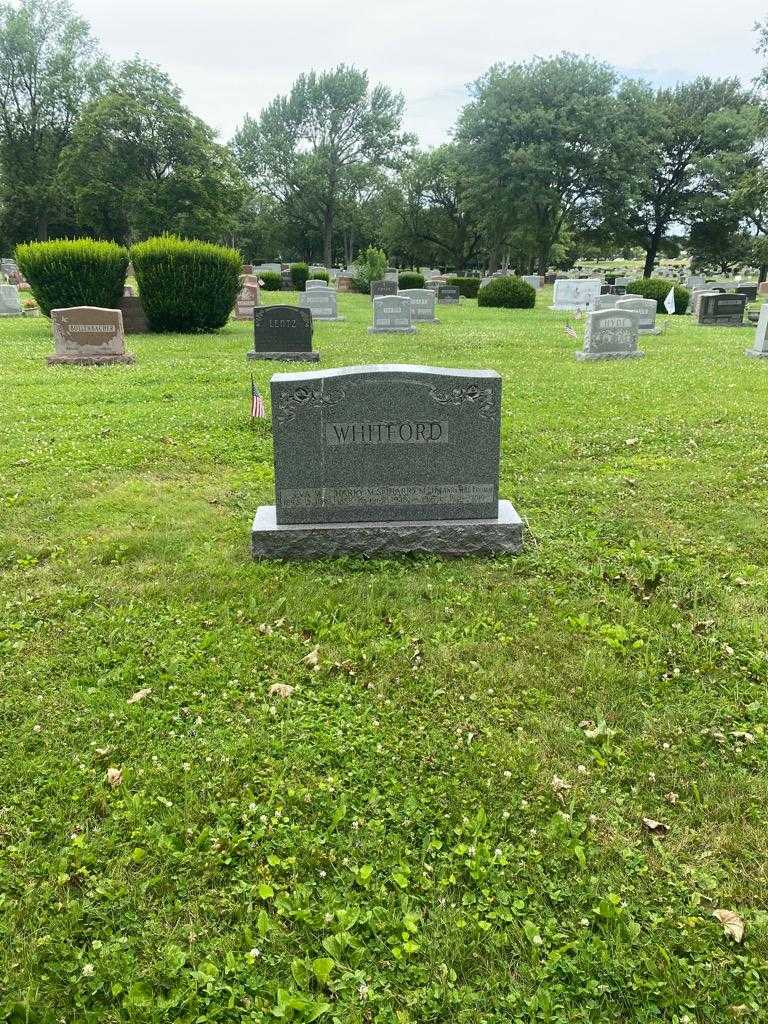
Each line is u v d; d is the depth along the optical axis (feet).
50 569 17.12
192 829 9.71
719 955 8.14
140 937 8.31
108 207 175.52
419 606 15.56
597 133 161.58
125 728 11.62
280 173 230.68
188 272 61.87
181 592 16.03
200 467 24.97
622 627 14.64
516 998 7.68
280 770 10.81
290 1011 7.48
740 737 11.61
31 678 12.91
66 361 45.78
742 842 9.65
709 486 22.84
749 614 15.30
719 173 168.04
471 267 258.78
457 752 11.29
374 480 17.53
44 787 10.43
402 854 9.45
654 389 38.19
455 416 17.17
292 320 48.08
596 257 313.53
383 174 230.89
